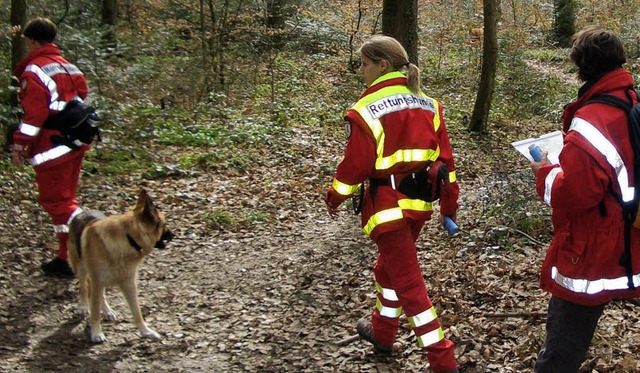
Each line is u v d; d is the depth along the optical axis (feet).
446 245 21.67
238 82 48.14
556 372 10.02
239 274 20.51
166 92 43.39
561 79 55.62
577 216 9.59
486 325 15.34
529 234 21.38
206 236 23.99
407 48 28.78
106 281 15.51
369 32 56.95
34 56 17.78
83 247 15.52
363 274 19.89
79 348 15.44
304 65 56.18
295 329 16.44
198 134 36.45
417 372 13.75
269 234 24.43
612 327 14.69
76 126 17.88
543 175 9.82
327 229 25.03
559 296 9.84
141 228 15.31
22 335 15.89
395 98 12.40
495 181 25.29
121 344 15.74
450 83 54.90
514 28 55.21
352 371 14.01
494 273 18.66
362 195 13.07
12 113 30.12
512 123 44.80
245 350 15.49
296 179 31.30
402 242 12.62
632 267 9.42
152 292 19.04
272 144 36.40
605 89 9.54
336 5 57.98
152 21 58.18
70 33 39.29
